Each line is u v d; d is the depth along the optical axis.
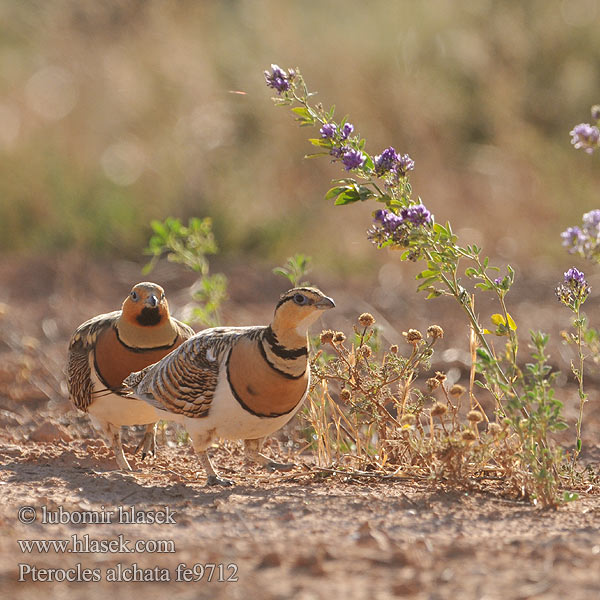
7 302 16.67
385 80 21.23
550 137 21.69
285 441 10.62
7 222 19.95
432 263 8.06
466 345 14.29
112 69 22.12
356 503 7.35
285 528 6.66
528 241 19.27
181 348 8.08
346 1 23.41
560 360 13.64
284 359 7.59
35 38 24.30
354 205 20.20
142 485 8.20
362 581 5.41
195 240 11.64
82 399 9.09
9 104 22.27
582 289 8.12
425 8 22.80
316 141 8.30
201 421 7.99
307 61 21.33
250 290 17.45
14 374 13.01
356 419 9.08
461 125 21.69
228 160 20.70
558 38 22.16
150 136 21.16
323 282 17.97
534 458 7.54
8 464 8.95
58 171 20.34
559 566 5.68
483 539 6.35
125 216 19.61
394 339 14.64
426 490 7.87
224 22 23.20
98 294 17.27
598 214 7.11
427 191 20.03
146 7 23.19
